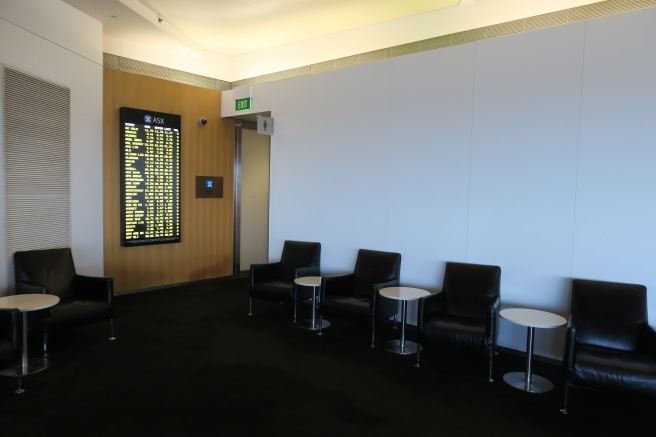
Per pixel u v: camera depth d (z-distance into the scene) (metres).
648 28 3.35
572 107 3.70
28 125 4.21
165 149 6.25
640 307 3.28
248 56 7.19
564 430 2.77
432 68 4.50
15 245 4.13
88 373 3.49
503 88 4.06
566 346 2.96
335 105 5.32
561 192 3.77
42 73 4.37
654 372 2.73
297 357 3.93
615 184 3.52
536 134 3.89
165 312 5.29
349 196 5.21
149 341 4.27
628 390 2.76
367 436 2.67
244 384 3.36
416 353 4.07
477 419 2.89
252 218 7.58
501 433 2.73
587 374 2.87
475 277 4.09
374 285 4.16
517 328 4.04
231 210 7.24
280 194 5.93
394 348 4.18
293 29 6.05
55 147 4.57
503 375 3.59
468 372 3.65
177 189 6.44
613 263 3.54
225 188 7.12
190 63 6.92
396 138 4.80
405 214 4.75
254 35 6.31
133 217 5.97
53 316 3.76
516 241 4.02
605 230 3.57
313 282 4.79
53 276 4.31
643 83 3.38
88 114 5.03
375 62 4.94
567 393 3.16
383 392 3.26
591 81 3.60
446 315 4.00
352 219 5.20
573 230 3.72
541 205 3.88
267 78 7.01
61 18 4.61
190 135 6.59
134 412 2.89
